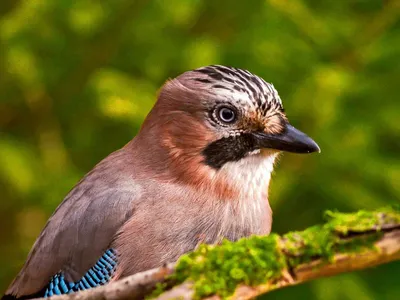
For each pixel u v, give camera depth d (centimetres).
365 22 1091
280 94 1077
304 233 520
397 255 512
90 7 1059
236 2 1091
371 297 1012
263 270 514
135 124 1020
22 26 1076
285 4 1048
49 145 1107
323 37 1087
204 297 512
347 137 1050
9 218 1112
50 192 1041
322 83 1019
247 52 1073
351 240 513
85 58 1098
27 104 1139
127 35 1091
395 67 1061
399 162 1066
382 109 1057
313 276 519
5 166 1032
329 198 1052
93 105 1088
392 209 515
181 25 1102
